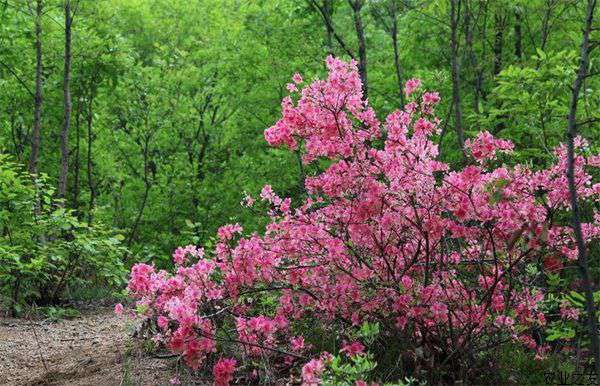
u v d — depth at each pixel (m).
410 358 4.69
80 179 15.16
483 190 4.22
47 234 9.45
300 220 4.71
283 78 13.54
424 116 4.62
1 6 11.03
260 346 4.42
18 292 9.12
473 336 4.80
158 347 5.75
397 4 9.07
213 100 15.76
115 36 12.16
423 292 4.41
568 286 5.87
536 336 5.93
